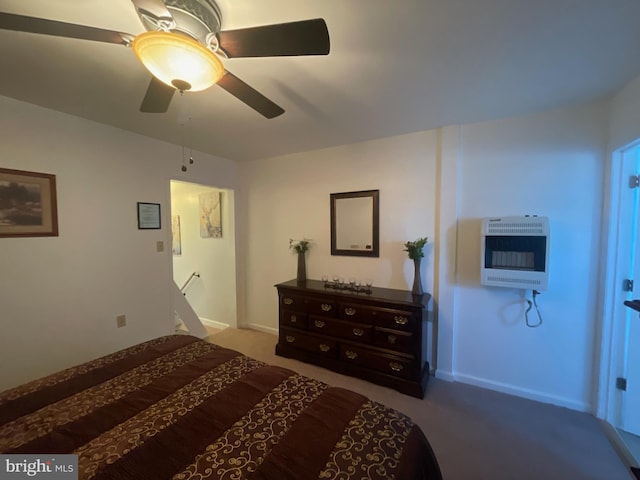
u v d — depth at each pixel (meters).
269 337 3.49
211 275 3.97
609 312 1.92
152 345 1.78
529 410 2.07
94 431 1.03
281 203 3.44
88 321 2.34
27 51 1.36
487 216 2.32
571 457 1.64
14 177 1.93
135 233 2.65
